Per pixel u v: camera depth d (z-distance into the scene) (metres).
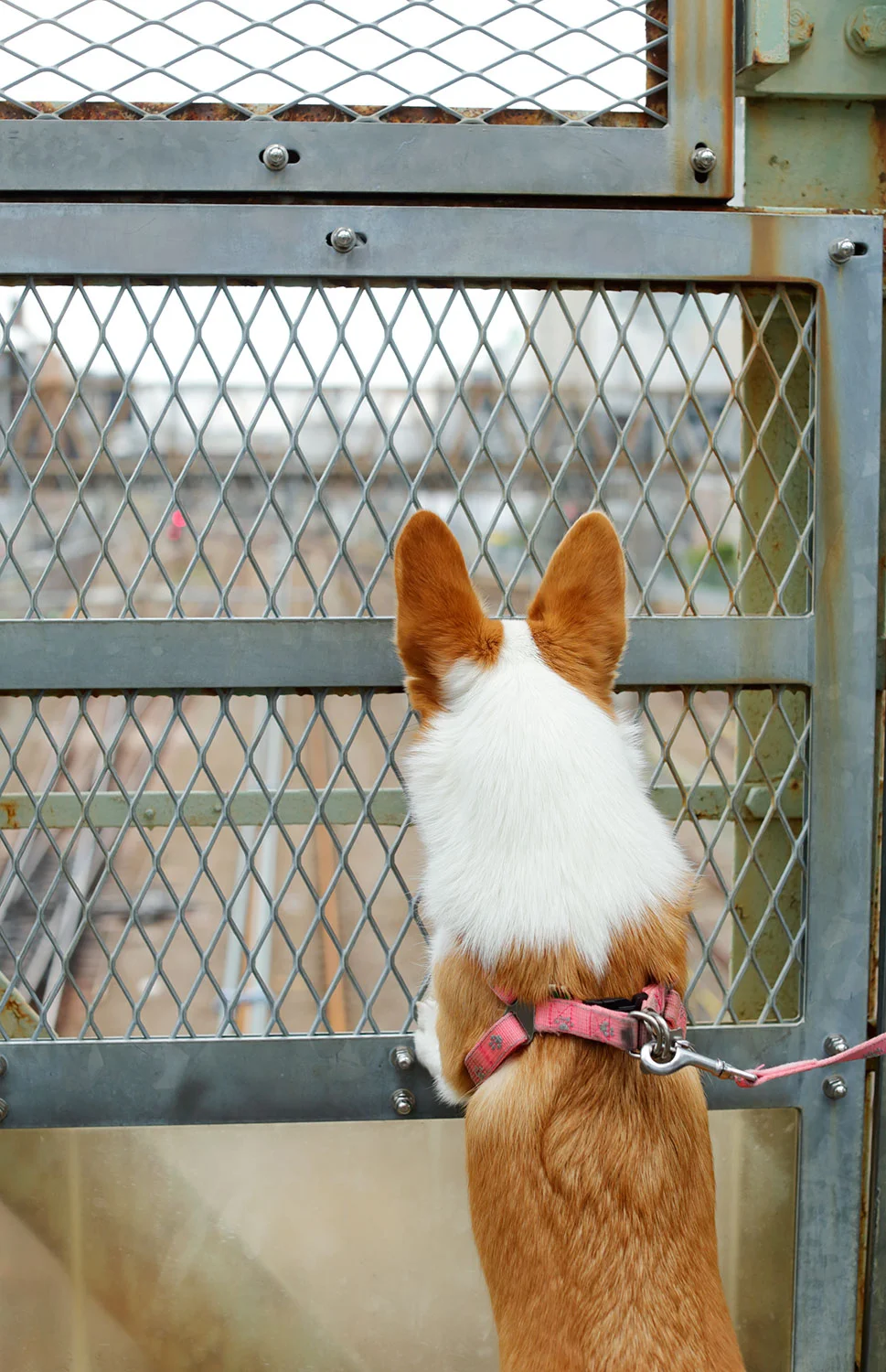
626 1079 1.45
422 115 1.62
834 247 1.66
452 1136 1.85
